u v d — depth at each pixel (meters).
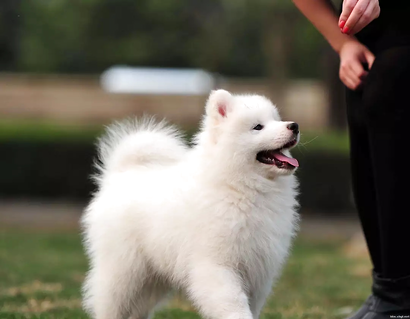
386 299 5.11
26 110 23.86
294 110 23.86
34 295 7.13
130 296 5.15
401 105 4.86
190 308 6.83
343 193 17.55
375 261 5.35
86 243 5.43
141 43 26.86
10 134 18.92
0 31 30.17
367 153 5.31
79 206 18.09
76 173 18.75
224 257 4.54
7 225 15.19
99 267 5.20
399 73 4.85
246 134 4.68
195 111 23.52
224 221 4.54
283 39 22.09
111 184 5.30
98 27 26.75
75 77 25.64
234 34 25.61
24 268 9.30
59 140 18.70
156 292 5.32
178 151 5.39
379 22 5.06
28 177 18.89
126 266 5.05
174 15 26.03
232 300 4.46
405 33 4.94
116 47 27.22
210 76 26.81
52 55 29.64
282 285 8.69
